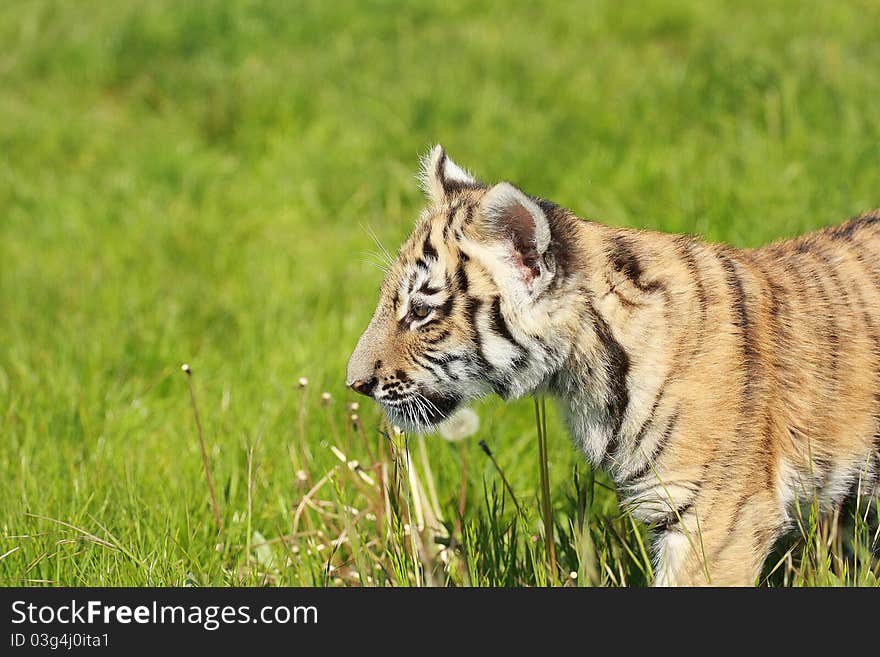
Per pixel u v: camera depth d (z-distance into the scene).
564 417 8.09
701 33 21.75
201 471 9.76
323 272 14.30
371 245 15.09
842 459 7.88
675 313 7.49
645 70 19.25
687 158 15.11
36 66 22.33
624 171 15.27
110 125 19.95
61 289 13.88
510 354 7.70
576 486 8.30
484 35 22.02
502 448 10.36
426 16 24.23
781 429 7.63
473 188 8.31
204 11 23.41
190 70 21.30
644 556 7.81
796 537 8.14
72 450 10.25
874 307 8.00
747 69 17.75
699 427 7.39
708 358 7.44
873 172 13.75
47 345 12.41
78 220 16.08
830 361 7.82
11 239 15.72
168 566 8.48
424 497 9.00
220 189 17.23
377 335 8.05
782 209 12.88
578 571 7.88
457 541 8.49
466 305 7.70
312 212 16.55
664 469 7.50
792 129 15.24
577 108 18.14
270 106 19.30
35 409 10.93
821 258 8.20
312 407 10.95
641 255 7.66
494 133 17.47
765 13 22.38
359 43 22.28
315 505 9.08
